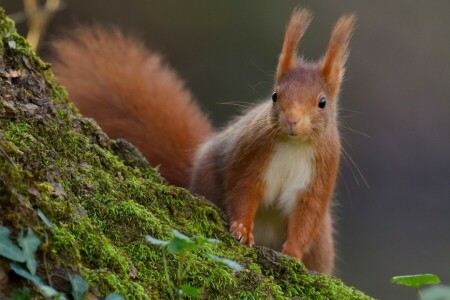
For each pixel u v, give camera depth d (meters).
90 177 6.95
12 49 7.32
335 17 24.05
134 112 12.24
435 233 21.20
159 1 23.89
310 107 9.17
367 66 24.52
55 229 5.75
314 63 10.31
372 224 22.20
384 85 24.56
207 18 24.27
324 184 9.45
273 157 9.30
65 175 6.72
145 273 6.45
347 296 7.39
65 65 12.59
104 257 6.07
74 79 12.47
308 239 9.44
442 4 24.80
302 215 9.41
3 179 5.55
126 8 23.53
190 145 11.94
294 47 9.84
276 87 9.61
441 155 24.47
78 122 7.67
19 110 6.86
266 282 6.95
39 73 7.54
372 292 17.30
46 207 5.87
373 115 24.53
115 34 12.92
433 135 24.59
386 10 24.55
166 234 6.88
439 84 24.70
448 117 24.66
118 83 12.42
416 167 24.38
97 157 7.27
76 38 13.19
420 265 18.62
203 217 7.76
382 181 23.97
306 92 9.27
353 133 24.27
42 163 6.57
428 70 24.67
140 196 7.35
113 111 12.27
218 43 24.12
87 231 6.11
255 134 9.34
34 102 7.13
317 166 9.37
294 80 9.48
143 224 6.76
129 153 8.03
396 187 23.81
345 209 23.22
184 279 6.56
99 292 5.72
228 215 9.32
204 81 23.83
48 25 21.64
